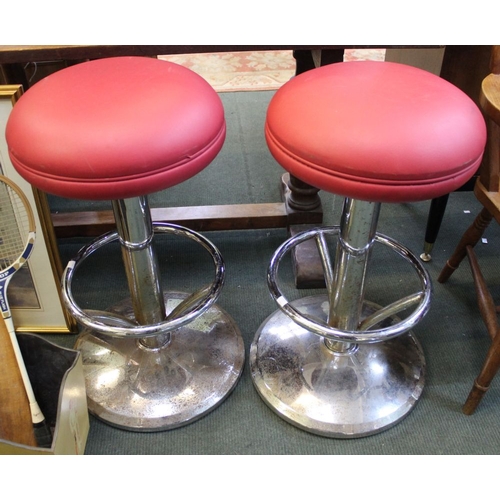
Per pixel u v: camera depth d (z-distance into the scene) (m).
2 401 0.94
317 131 0.64
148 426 1.05
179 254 1.52
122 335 0.93
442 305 1.34
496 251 1.51
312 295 1.36
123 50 0.93
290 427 1.07
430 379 1.16
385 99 0.67
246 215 1.48
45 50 0.91
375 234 1.01
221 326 1.23
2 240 1.04
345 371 1.11
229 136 2.12
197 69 2.72
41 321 1.23
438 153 0.61
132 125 0.64
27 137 0.65
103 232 1.47
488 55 1.21
